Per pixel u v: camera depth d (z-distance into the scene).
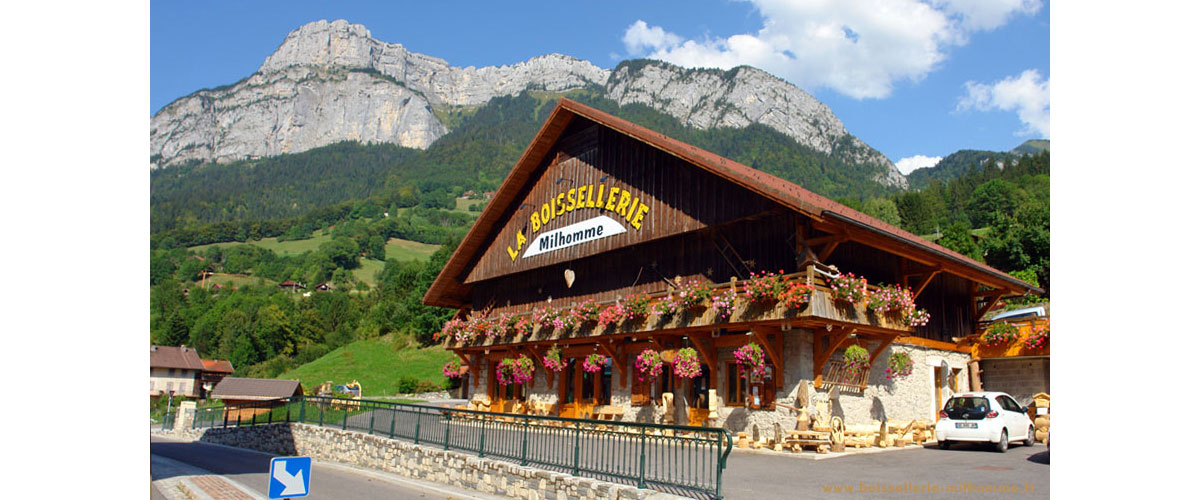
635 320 19.12
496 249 25.58
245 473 18.50
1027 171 101.00
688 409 18.94
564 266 23.38
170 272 135.50
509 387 25.30
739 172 17.19
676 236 19.66
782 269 16.92
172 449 26.73
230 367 88.69
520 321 23.17
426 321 66.62
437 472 15.30
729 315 16.81
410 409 17.28
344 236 155.00
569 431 12.32
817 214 15.16
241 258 147.75
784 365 16.78
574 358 22.67
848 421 17.44
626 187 20.80
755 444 16.31
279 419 24.84
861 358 16.34
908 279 19.97
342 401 21.00
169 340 96.81
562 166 23.33
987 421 16.03
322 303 110.19
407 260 155.25
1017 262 51.00
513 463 13.24
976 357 21.97
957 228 57.69
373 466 17.98
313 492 14.06
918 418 19.80
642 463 10.91
